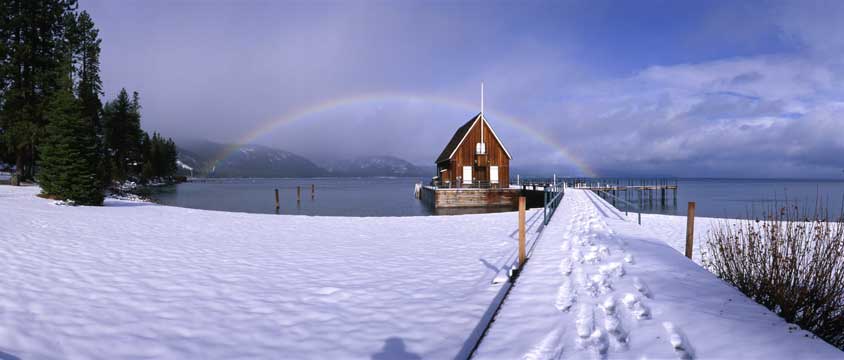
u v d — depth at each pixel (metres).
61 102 21.55
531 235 11.84
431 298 5.97
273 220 17.20
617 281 5.77
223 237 11.96
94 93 56.53
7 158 56.66
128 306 5.45
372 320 5.09
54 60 37.59
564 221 14.23
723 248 6.63
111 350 4.16
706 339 3.68
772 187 127.44
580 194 34.47
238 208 41.06
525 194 41.88
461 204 40.97
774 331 3.82
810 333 3.82
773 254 5.05
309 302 5.80
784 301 4.60
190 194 67.31
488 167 44.06
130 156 83.56
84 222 13.76
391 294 6.19
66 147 21.11
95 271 7.17
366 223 16.41
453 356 4.07
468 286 6.62
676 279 5.82
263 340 4.48
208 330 4.73
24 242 9.43
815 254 4.73
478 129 44.12
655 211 42.81
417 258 9.00
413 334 4.64
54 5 38.31
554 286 5.71
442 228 14.66
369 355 4.11
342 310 5.46
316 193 78.19
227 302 5.74
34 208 17.06
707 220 16.56
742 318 4.17
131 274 7.09
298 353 4.16
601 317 4.39
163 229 13.21
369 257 9.12
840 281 4.43
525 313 4.68
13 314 4.89
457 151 43.88
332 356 4.09
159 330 4.70
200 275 7.21
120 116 73.81
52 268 7.19
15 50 35.16
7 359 3.79
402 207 43.75
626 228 11.94
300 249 10.14
